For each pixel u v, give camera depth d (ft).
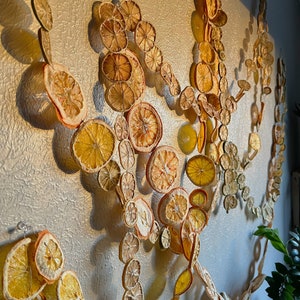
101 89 1.61
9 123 1.23
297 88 4.68
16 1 1.26
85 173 1.55
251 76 3.21
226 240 2.83
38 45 1.32
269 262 3.80
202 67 2.36
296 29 4.73
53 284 1.32
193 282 2.40
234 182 2.78
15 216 1.24
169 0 2.11
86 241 1.55
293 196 4.44
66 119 1.36
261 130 3.48
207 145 2.47
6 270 1.15
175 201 2.04
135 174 1.83
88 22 1.55
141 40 1.80
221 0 2.69
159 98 2.01
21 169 1.27
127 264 1.69
